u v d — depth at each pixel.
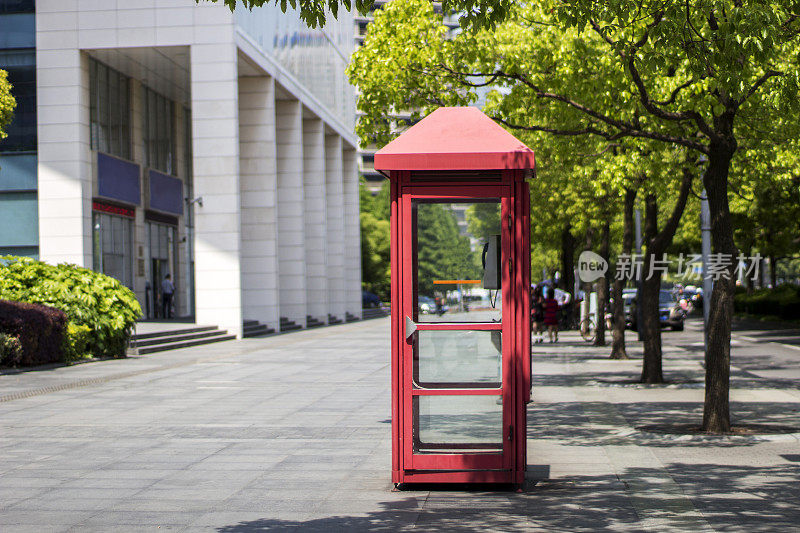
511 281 7.76
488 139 7.75
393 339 7.78
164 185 41.50
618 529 6.28
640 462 8.96
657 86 11.89
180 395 15.33
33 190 32.44
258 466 8.82
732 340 32.28
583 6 8.40
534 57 12.51
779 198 34.41
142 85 39.97
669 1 8.66
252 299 37.72
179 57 34.97
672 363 22.09
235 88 33.09
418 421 7.80
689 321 50.91
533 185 29.23
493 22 8.07
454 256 7.81
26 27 32.53
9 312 19.89
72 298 22.98
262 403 14.08
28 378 18.36
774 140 13.36
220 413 12.91
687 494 7.45
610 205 27.39
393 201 7.82
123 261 37.56
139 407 13.70
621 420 11.98
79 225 32.12
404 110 13.45
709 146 11.01
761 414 12.50
